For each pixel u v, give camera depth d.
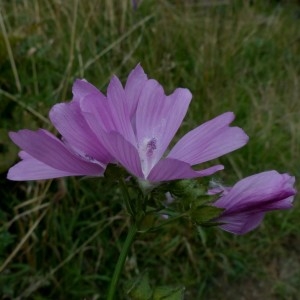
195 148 0.09
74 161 0.08
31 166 0.09
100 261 0.22
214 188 0.09
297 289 0.25
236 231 0.09
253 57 0.34
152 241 0.23
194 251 0.24
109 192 0.23
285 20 0.41
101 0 0.31
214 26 0.34
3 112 0.23
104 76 0.27
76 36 0.28
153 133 0.09
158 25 0.31
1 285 0.20
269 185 0.08
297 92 0.32
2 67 0.25
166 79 0.28
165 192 0.09
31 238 0.21
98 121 0.08
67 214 0.22
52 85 0.26
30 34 0.27
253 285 0.24
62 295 0.21
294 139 0.29
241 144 0.08
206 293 0.24
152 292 0.09
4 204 0.22
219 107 0.28
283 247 0.26
